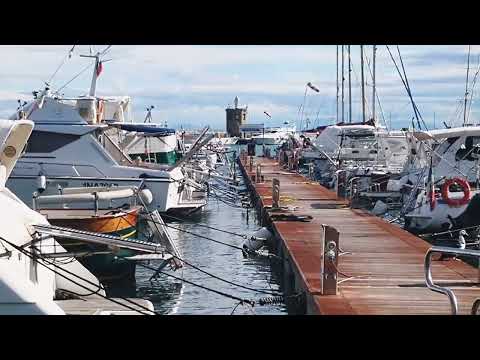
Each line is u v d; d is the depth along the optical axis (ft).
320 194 93.40
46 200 56.70
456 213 62.95
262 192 95.30
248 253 59.82
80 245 42.86
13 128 32.76
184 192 79.05
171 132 83.82
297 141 160.66
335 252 36.76
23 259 30.37
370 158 114.11
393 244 53.42
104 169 70.33
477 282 39.52
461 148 70.54
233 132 326.65
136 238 50.06
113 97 88.74
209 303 44.34
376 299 35.76
